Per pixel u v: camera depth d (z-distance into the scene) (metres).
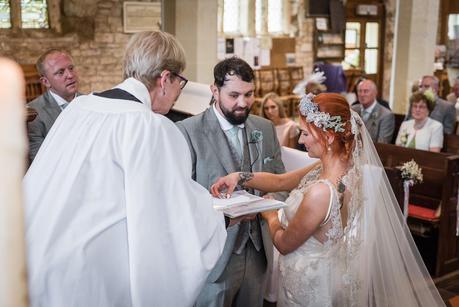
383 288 2.81
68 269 1.51
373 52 14.18
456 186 4.86
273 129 2.76
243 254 2.53
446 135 5.80
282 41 12.76
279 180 2.60
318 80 6.53
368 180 2.70
